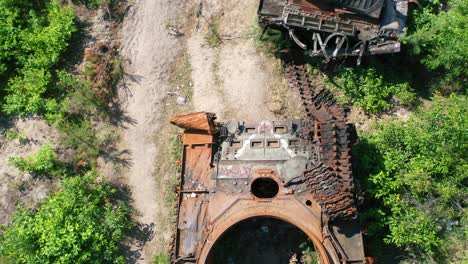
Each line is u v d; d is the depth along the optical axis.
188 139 11.95
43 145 13.91
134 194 13.65
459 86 13.48
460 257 12.37
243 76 14.02
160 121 14.00
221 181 11.55
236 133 11.98
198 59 14.28
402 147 12.91
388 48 12.43
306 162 11.46
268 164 11.57
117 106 14.13
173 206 13.45
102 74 14.11
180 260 11.33
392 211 12.45
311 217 11.07
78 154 13.88
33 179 13.75
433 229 12.14
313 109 12.70
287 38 13.41
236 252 12.97
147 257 13.27
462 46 12.66
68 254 12.57
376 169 12.67
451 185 12.41
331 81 13.75
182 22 14.52
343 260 10.95
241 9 14.44
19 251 12.66
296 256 12.73
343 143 11.42
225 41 14.30
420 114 13.12
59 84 14.11
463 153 12.52
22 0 14.34
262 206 11.20
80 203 13.09
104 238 13.00
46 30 14.08
